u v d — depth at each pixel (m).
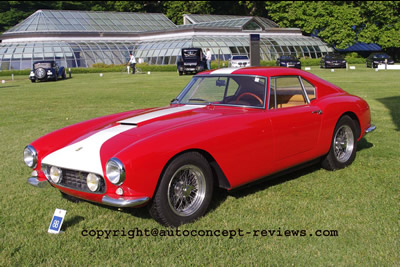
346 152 5.73
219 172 4.28
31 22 47.31
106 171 3.69
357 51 56.91
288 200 4.61
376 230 3.82
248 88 4.88
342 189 4.89
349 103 5.61
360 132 5.90
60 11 49.94
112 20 51.62
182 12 63.09
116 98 15.76
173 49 43.94
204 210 4.16
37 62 29.94
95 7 65.88
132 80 27.36
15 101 16.05
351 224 3.95
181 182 4.02
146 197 3.72
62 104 14.45
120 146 3.89
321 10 50.41
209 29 47.06
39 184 4.40
